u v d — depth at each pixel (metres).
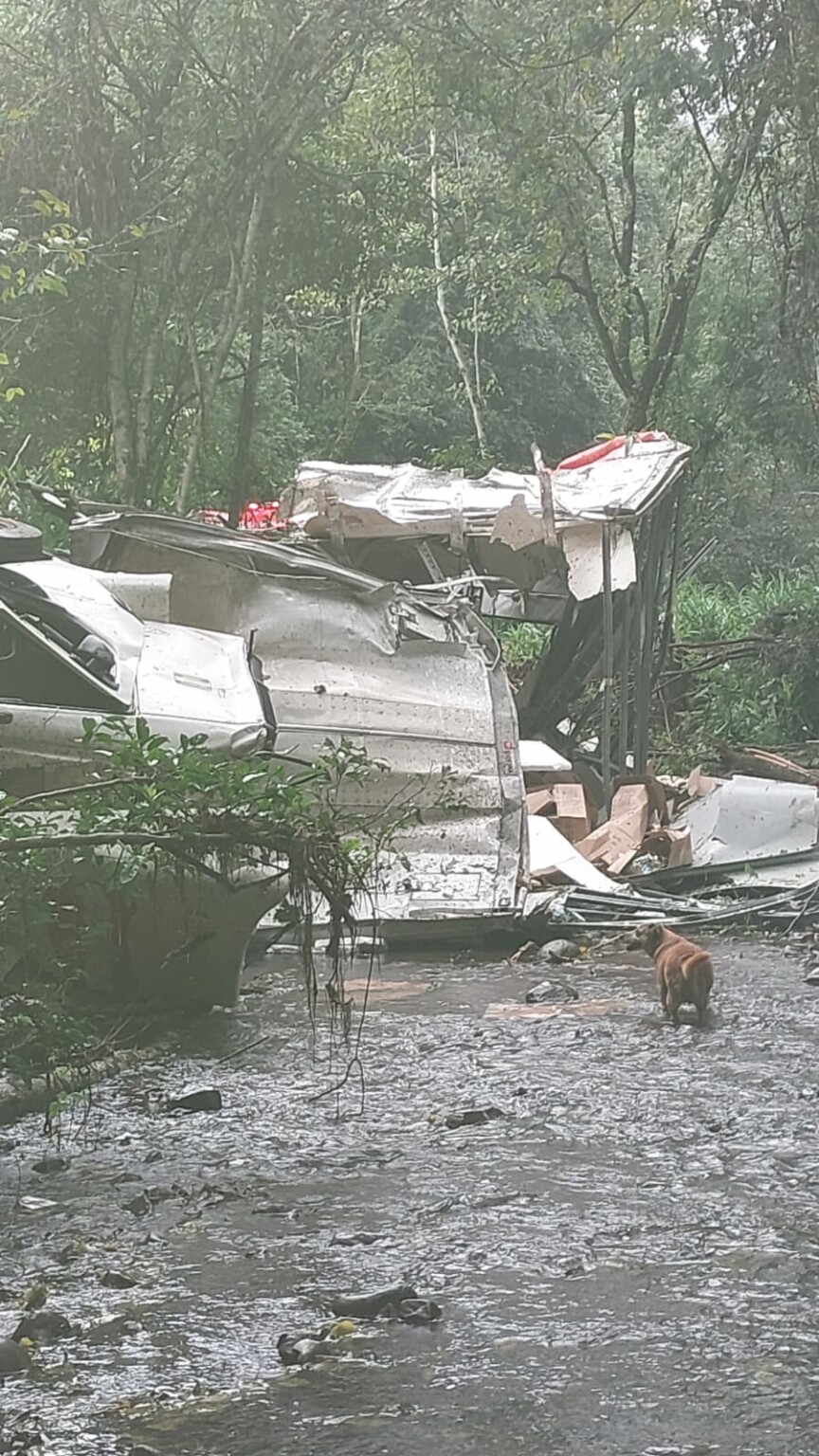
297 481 18.33
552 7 20.75
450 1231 5.71
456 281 30.88
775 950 11.41
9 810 6.56
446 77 20.53
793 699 23.25
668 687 23.27
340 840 7.43
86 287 17.88
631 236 28.47
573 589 16.31
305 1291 5.18
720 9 22.92
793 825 14.49
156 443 19.19
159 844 6.48
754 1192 6.10
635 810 14.86
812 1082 7.73
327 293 21.84
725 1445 4.10
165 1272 5.36
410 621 13.38
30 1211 6.00
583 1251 5.50
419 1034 8.83
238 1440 4.17
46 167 17.91
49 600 10.48
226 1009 9.45
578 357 45.03
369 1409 4.34
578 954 11.20
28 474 18.36
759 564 36.44
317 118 18.97
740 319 27.14
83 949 7.96
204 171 18.02
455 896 11.72
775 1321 4.88
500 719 12.91
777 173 23.09
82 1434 4.21
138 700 9.93
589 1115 7.20
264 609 13.16
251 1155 6.68
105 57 17.98
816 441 27.33
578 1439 4.15
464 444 27.25
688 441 27.38
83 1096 7.57
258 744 10.04
